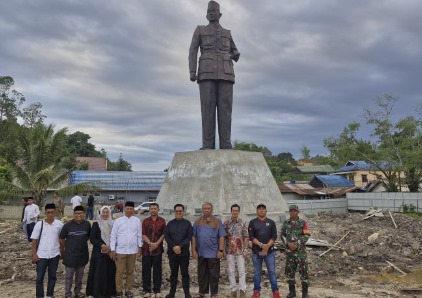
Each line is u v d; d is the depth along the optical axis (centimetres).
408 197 2509
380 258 1262
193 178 1345
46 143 2327
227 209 1260
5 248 1361
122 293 785
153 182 3734
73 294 801
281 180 5328
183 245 746
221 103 1412
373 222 1788
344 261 1196
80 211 764
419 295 866
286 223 781
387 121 3350
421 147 3192
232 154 1363
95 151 6556
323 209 2658
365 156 3469
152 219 788
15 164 2302
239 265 756
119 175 3809
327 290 882
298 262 761
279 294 776
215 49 1407
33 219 1402
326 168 6119
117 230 763
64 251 757
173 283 751
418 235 1577
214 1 1432
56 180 2420
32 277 995
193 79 1408
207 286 759
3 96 4866
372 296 829
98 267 743
